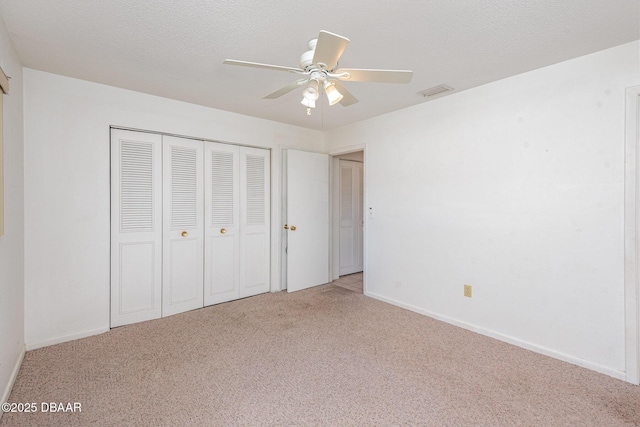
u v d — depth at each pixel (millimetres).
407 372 2184
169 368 2225
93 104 2754
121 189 2959
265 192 4059
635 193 2029
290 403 1847
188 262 3410
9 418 1691
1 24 1803
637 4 1642
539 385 2025
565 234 2326
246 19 1799
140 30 1924
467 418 1717
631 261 2045
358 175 5371
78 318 2701
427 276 3262
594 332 2203
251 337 2750
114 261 2932
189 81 2719
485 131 2764
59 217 2598
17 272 2191
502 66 2398
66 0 1631
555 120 2361
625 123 2059
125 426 1646
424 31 1913
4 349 1840
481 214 2809
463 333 2838
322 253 4520
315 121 4027
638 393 1939
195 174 3441
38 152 2490
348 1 1625
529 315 2521
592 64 2188
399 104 3303
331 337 2756
